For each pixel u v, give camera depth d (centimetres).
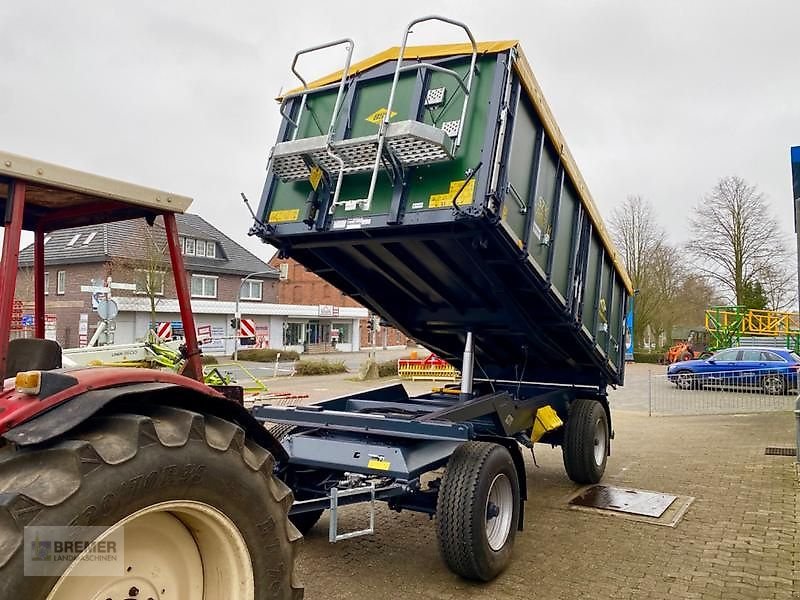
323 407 595
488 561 446
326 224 507
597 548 526
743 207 3928
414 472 461
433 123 475
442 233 479
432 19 460
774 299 3903
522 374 775
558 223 571
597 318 709
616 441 1084
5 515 184
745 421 1347
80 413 216
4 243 242
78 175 268
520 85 479
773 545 529
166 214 316
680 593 434
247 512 255
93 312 2736
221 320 3919
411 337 732
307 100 543
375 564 494
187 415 241
